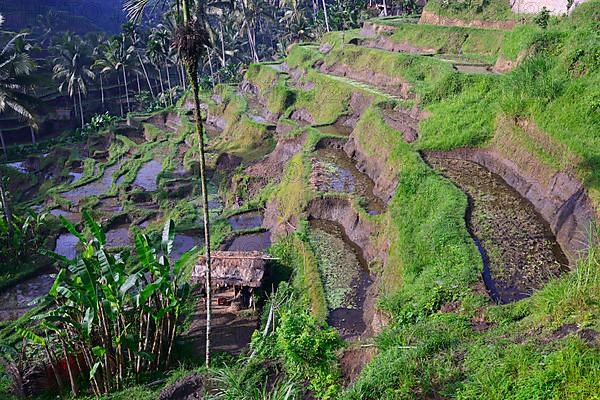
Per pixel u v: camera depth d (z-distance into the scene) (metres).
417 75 36.06
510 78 24.92
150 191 37.50
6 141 60.62
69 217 36.28
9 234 29.03
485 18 41.78
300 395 11.28
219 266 20.81
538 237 17.31
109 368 15.50
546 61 24.11
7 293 26.36
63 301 17.08
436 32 42.69
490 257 16.09
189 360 17.23
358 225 23.39
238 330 19.05
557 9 34.25
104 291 14.95
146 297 15.14
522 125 22.38
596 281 10.40
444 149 25.05
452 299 13.76
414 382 9.55
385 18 56.38
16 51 38.53
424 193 21.11
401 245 18.27
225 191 35.69
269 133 41.69
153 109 64.56
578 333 9.20
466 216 18.83
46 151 56.72
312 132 34.31
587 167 17.58
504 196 20.50
